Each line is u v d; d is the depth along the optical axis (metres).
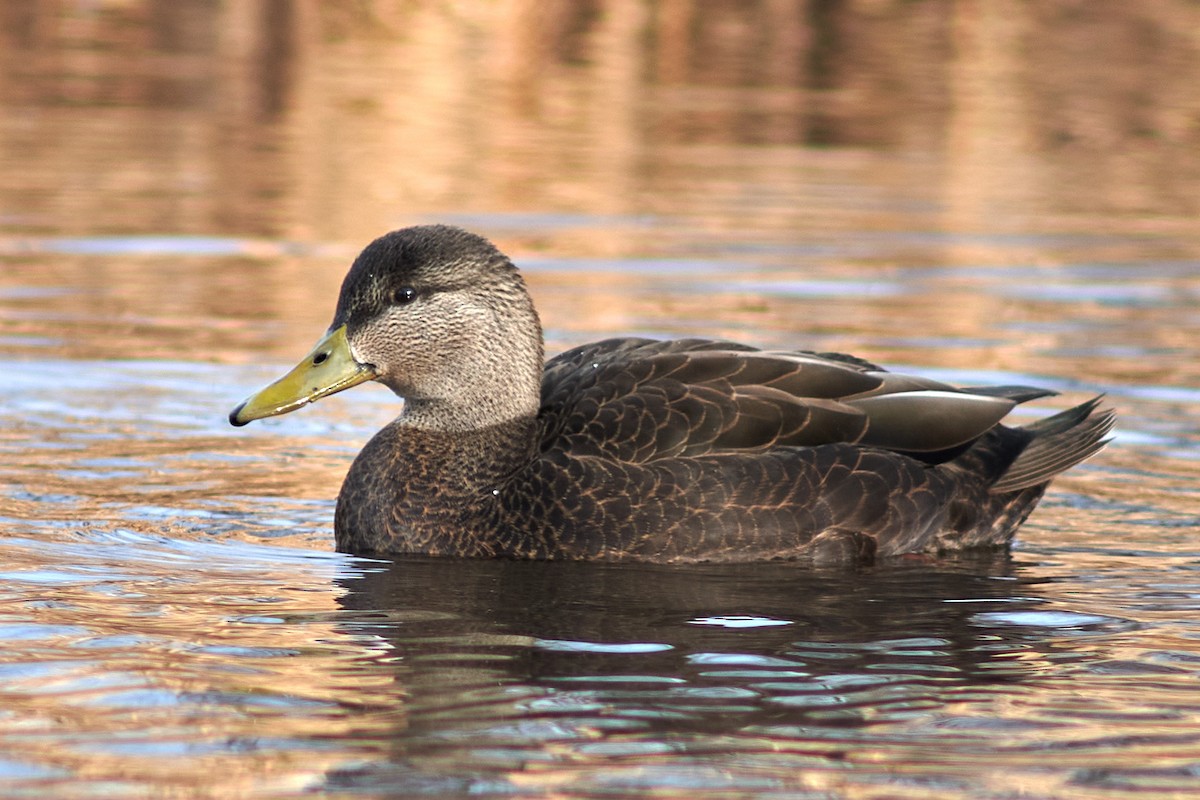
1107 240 23.91
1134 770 7.30
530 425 11.88
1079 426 12.43
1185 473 13.77
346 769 7.13
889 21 40.69
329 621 9.49
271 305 19.03
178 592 10.05
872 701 8.20
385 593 10.22
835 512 11.31
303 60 36.53
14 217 23.09
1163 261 22.62
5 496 12.27
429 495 11.57
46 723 7.62
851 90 35.12
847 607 10.10
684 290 20.11
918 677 8.62
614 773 7.15
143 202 24.31
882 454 11.49
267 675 8.39
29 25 38.62
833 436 11.52
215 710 7.84
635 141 30.17
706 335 17.67
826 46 38.81
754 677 8.55
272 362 16.69
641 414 11.39
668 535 11.17
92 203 24.14
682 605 10.06
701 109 33.06
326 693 8.12
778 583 10.70
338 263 21.20
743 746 7.51
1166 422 15.18
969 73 36.34
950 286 20.77
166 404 15.24
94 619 9.34
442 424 11.84
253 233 22.72
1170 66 37.09
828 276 21.12
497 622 9.55
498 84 34.91
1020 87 35.31
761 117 32.53
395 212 24.17
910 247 23.09
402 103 33.03
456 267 11.77
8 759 7.18
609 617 9.73
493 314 11.76
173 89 33.47
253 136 29.72
